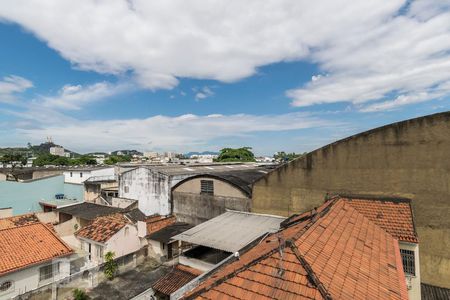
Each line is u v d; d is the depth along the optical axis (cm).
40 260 1847
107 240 2291
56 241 2078
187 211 2888
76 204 3572
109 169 5647
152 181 3275
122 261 2231
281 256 835
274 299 703
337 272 809
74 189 4716
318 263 815
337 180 1820
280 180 2061
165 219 2820
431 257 1480
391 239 1280
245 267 840
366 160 1716
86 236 2417
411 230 1327
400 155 1603
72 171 5519
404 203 1504
